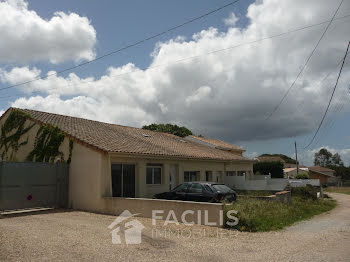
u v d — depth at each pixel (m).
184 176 20.92
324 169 71.56
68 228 9.84
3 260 6.27
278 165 39.75
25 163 13.80
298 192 21.28
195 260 6.70
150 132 26.42
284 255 7.15
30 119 17.59
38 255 6.70
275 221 11.42
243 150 35.62
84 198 14.73
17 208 13.34
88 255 6.83
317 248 7.86
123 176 16.27
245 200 13.67
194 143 29.44
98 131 19.05
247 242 8.47
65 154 15.77
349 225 11.58
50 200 14.66
